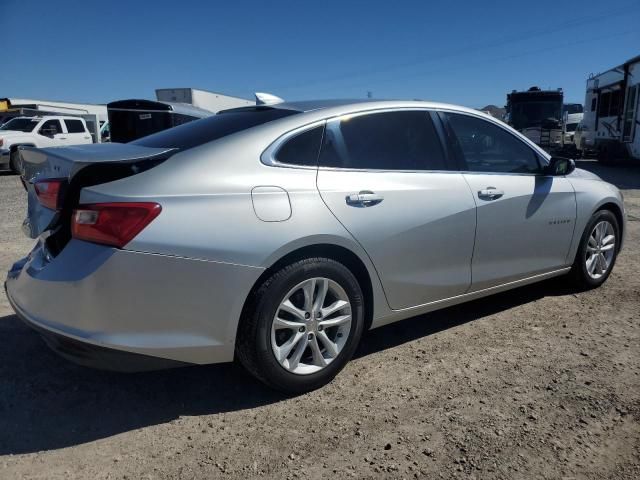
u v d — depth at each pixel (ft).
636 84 54.95
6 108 86.48
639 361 11.25
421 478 7.79
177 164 9.14
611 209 16.15
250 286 9.05
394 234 10.69
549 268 14.30
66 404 9.71
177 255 8.50
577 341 12.29
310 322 9.86
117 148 10.05
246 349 9.34
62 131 62.85
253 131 10.04
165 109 48.96
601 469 7.97
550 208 13.84
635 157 55.93
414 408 9.57
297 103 11.68
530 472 7.89
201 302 8.75
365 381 10.55
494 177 12.79
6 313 13.69
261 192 9.34
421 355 11.68
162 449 8.48
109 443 8.63
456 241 11.77
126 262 8.25
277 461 8.18
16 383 10.33
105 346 8.33
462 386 10.31
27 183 10.50
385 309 11.03
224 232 8.84
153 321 8.53
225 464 8.12
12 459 8.18
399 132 11.59
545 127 73.72
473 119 13.04
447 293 11.99
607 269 16.05
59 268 8.58
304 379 9.88
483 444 8.53
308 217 9.59
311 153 10.27
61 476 7.82
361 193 10.36
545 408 9.52
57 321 8.57
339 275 10.01
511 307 14.60
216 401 9.90
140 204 8.39
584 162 73.26
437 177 11.69
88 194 8.62
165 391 10.23
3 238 22.58
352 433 8.86
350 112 11.07
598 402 9.68
